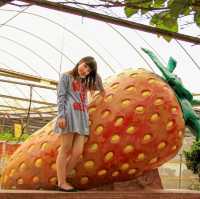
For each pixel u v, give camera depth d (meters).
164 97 5.12
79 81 4.78
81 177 4.91
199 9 2.68
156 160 5.16
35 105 19.20
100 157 4.86
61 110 4.62
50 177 4.90
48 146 4.96
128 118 4.92
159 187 5.62
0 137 14.68
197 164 10.30
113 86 5.17
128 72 5.34
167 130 5.06
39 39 14.98
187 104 5.46
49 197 4.37
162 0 2.71
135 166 5.05
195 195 5.41
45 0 3.21
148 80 5.23
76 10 3.34
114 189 5.21
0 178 5.48
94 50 14.39
